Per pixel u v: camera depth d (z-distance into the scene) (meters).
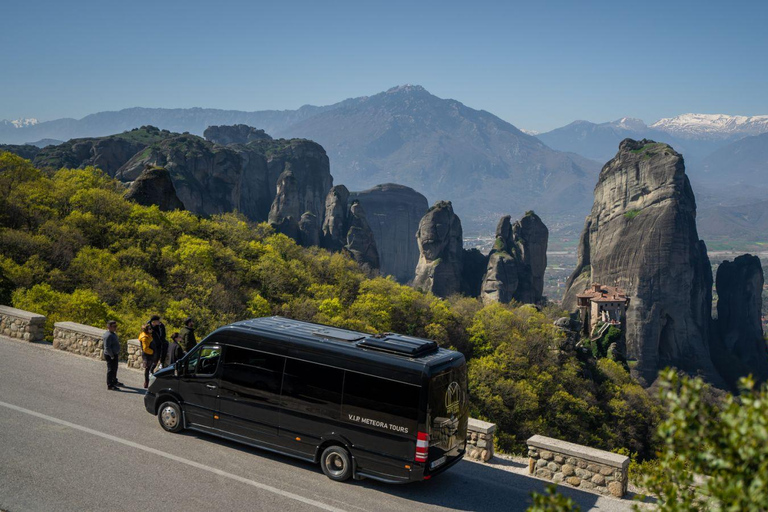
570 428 77.88
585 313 144.62
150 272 68.62
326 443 15.30
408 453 14.23
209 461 15.66
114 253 68.56
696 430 6.38
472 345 97.31
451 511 13.96
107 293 54.53
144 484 14.05
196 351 17.19
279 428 15.80
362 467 14.81
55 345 25.03
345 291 98.19
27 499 12.93
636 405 90.19
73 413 18.12
